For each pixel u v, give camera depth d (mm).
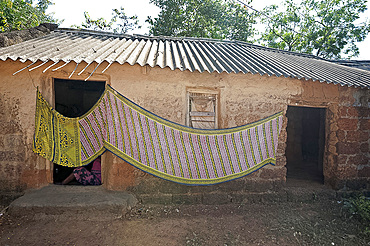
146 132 4391
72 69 4402
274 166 5105
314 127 9477
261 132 4863
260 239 3699
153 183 4660
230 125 4914
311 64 6449
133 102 4324
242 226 4043
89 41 5840
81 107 8672
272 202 5031
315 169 7789
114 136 4309
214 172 4660
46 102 4324
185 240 3562
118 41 6168
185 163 4539
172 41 6938
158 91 4648
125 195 4453
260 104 5016
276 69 5016
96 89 8711
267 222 4215
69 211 3959
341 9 14781
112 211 4059
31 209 3908
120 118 4301
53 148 4371
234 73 4809
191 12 13445
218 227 3975
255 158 4844
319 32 15062
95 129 4406
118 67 4504
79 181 4715
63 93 8164
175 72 4699
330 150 5602
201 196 4773
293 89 5168
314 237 3811
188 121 4820
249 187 4973
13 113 4332
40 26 6289
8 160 4348
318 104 5426
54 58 3959
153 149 4422
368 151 5590
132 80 4555
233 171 4742
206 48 6359
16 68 4305
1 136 4324
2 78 4301
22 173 4375
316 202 5168
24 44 5098
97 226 3785
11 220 3812
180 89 4723
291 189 5258
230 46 7020
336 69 6371
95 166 4863
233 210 4602
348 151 5457
